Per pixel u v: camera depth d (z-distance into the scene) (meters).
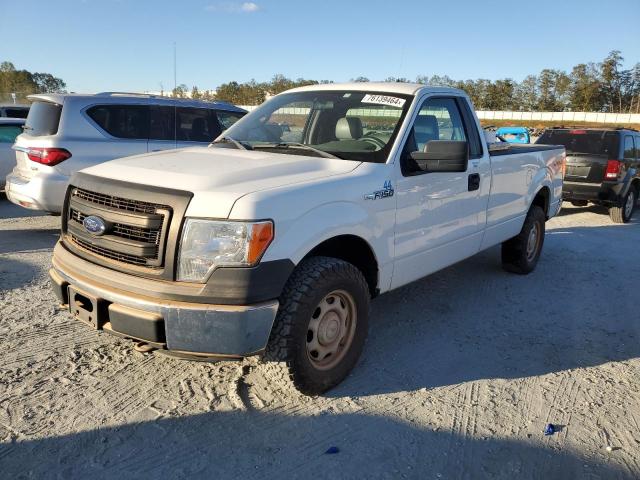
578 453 3.14
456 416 3.46
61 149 6.94
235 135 4.70
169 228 3.05
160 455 2.96
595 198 10.74
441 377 3.96
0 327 4.39
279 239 3.11
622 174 10.65
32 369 3.76
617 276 6.79
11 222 8.33
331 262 3.46
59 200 7.01
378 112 4.34
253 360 4.00
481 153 5.18
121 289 3.12
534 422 3.43
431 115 4.55
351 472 2.90
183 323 2.98
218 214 3.00
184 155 3.96
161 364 3.92
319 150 4.13
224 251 2.98
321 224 3.35
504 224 5.77
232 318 2.97
